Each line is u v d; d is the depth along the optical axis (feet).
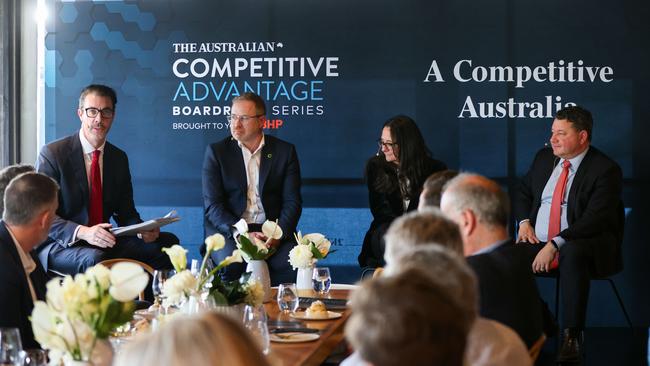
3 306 9.86
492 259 7.91
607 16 20.52
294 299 11.37
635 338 19.16
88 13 21.56
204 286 10.05
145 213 21.63
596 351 17.69
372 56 21.06
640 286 20.52
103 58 21.57
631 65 20.49
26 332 10.14
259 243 12.82
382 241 17.66
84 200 17.30
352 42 21.12
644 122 20.48
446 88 20.92
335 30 21.16
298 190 18.49
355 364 5.94
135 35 21.56
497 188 8.25
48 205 10.44
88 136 17.46
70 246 16.62
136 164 21.58
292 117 21.33
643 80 20.47
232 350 3.31
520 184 18.60
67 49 21.59
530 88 20.75
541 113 20.75
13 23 21.38
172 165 21.57
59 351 6.45
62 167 17.21
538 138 20.80
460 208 8.16
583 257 16.34
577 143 17.38
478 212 8.13
